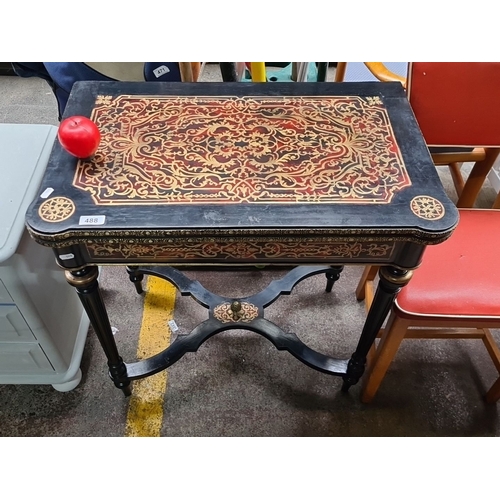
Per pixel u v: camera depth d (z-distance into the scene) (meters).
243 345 1.43
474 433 1.28
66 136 0.81
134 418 1.28
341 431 1.27
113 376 1.20
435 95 1.09
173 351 1.25
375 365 1.17
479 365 1.40
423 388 1.35
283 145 0.90
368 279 1.42
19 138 1.13
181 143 0.90
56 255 0.82
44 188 0.81
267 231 0.77
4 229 0.94
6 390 1.33
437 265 1.03
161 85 1.02
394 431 1.28
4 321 1.06
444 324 1.02
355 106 0.98
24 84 2.24
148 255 0.84
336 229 0.77
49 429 1.26
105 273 1.60
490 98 1.08
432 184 0.84
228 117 0.95
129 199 0.80
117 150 0.88
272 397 1.33
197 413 1.29
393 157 0.88
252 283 1.59
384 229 0.78
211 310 1.32
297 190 0.82
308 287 1.58
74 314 1.32
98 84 1.01
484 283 1.00
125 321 1.48
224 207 0.79
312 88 1.02
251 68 1.26
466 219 1.14
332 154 0.89
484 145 1.16
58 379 1.25
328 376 1.37
